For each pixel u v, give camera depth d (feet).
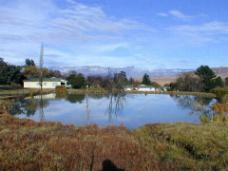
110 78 254.68
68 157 25.31
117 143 30.53
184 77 317.63
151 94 253.24
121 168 23.72
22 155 25.40
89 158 25.43
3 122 47.60
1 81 244.63
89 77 299.17
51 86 276.82
